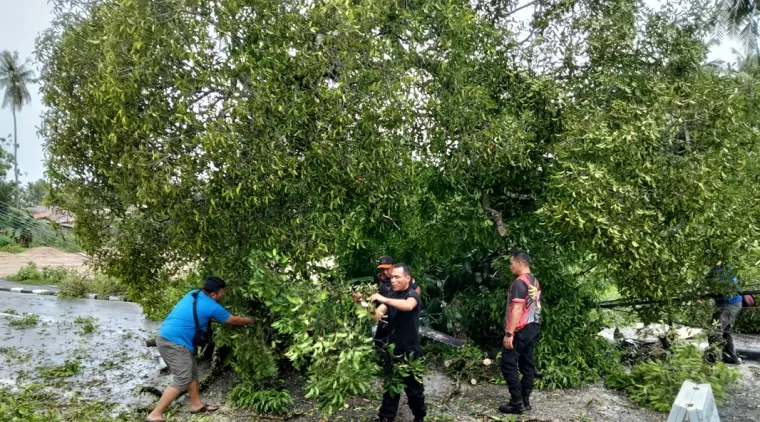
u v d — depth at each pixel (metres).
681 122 5.05
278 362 6.21
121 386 6.01
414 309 4.46
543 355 6.02
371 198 4.93
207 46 4.23
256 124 4.33
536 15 6.52
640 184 4.98
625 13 6.00
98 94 4.35
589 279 6.71
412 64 5.01
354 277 6.81
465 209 6.44
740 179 5.49
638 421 4.89
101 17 4.82
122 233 5.96
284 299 4.39
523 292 5.01
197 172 4.33
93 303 12.32
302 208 4.86
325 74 4.67
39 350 7.66
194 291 5.01
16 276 17.64
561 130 5.92
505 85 6.14
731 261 5.48
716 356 6.34
